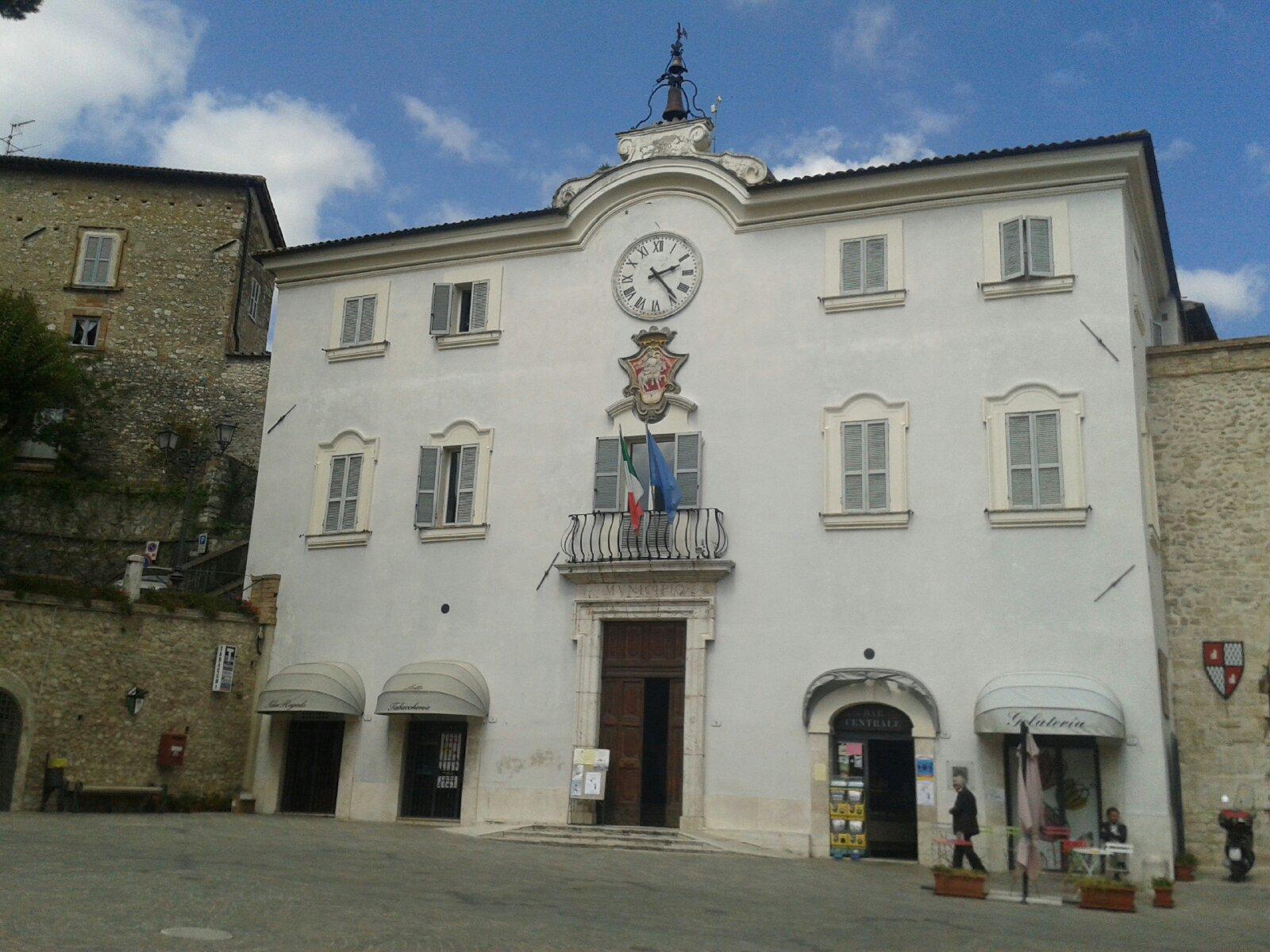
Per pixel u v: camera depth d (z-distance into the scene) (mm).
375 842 19219
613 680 23781
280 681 25547
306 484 27609
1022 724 17156
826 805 21250
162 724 24641
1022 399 21812
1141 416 21969
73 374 34156
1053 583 20812
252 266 39938
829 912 13969
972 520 21594
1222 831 21031
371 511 26656
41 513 33906
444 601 25438
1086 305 21828
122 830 18500
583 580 24047
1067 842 18594
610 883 15625
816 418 23188
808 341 23641
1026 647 20703
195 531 34250
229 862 15109
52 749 22984
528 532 25047
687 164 25234
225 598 26734
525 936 10977
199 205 39219
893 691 21203
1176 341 28047
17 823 18406
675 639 23500
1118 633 20250
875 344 23125
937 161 22922
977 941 12242
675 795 22672
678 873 17156
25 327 32562
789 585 22562
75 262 38500
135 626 24594
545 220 26422
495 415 26078
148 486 35406
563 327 25953
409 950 9914
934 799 20531
